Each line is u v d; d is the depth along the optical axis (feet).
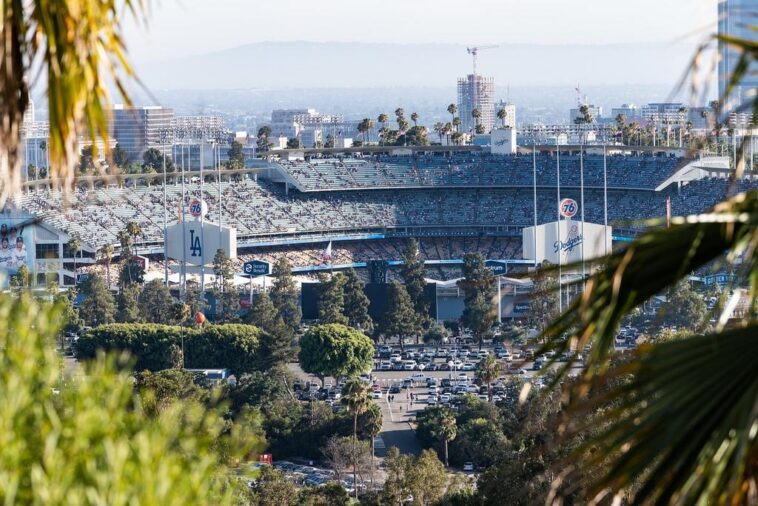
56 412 109.50
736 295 92.02
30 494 98.27
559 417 103.55
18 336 115.03
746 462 85.05
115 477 97.09
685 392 86.94
